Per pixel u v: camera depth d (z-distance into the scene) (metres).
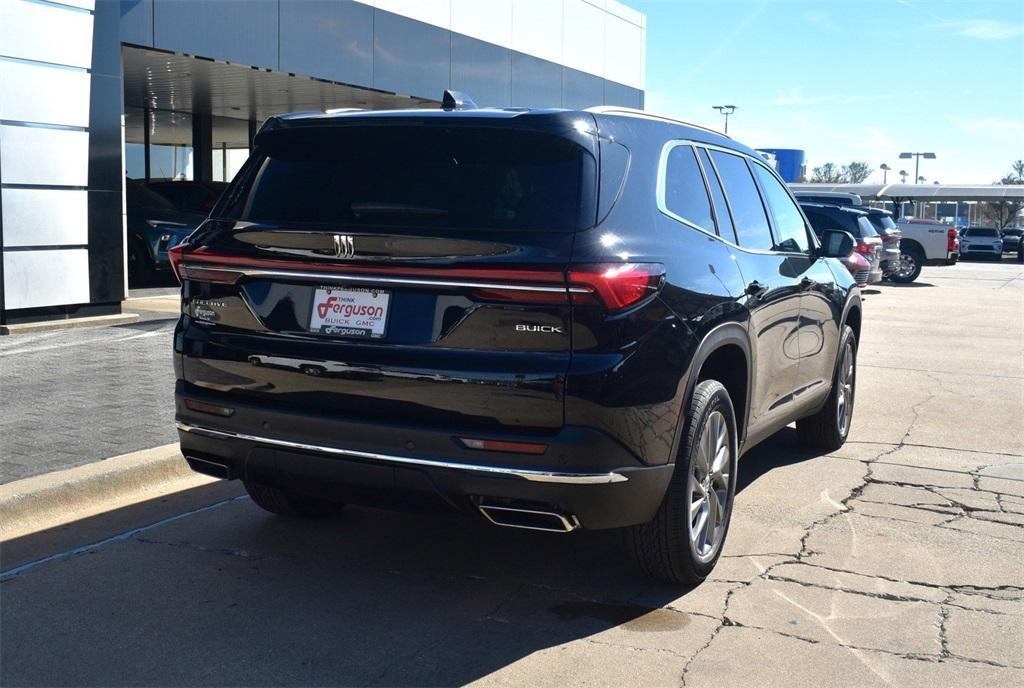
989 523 5.27
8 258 10.46
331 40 17.77
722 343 4.37
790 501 5.62
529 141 3.88
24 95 10.45
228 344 4.11
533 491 3.61
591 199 3.75
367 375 3.78
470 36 21.22
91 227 11.21
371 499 3.92
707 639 3.83
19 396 7.27
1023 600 4.25
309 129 4.19
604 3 26.31
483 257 3.61
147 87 19.02
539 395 3.58
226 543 4.80
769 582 4.41
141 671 3.53
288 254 3.92
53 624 3.90
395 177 3.98
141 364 8.66
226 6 15.72
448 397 3.67
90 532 4.92
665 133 4.49
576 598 4.21
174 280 16.14
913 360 11.22
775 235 5.56
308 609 4.07
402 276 3.73
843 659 3.67
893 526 5.20
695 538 4.27
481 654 3.68
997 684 3.50
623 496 3.74
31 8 10.45
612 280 3.58
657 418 3.83
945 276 29.34
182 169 23.45
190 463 4.38
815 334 6.00
